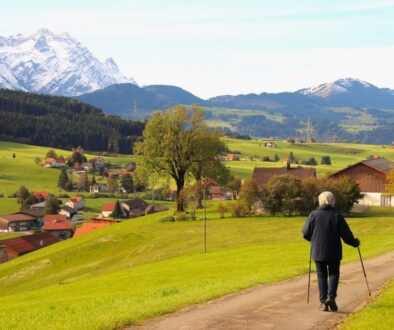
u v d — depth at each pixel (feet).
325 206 50.16
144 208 621.72
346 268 91.97
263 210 298.76
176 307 56.13
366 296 60.75
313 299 59.36
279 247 177.27
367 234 214.48
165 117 329.52
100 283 143.54
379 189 377.50
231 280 86.58
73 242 293.02
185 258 181.06
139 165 332.80
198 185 323.16
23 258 281.74
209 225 274.16
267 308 54.60
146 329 46.70
